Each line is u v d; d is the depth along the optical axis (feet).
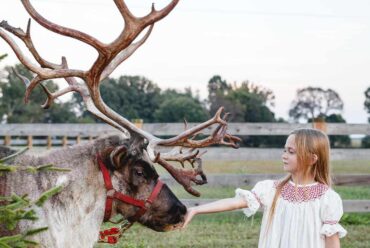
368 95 157.79
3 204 14.16
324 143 13.97
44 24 14.79
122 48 15.43
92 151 15.40
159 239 29.22
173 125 35.24
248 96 158.92
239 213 36.68
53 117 132.57
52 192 12.53
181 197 40.42
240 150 37.04
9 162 14.85
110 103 143.33
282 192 14.05
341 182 34.35
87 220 15.17
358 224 34.04
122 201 15.44
